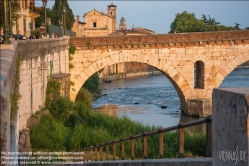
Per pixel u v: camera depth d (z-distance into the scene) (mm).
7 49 14719
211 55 48875
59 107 35250
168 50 48656
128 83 99062
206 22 102250
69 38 47844
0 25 26844
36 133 27469
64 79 40000
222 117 5387
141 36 48094
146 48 48406
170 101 64188
